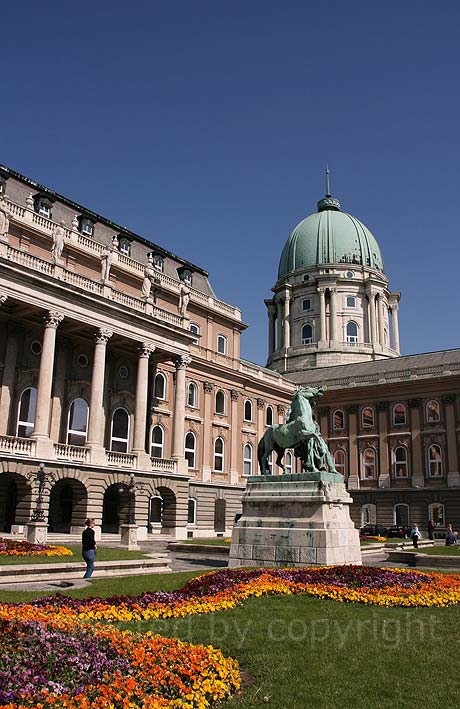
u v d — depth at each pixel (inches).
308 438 976.3
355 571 735.7
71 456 1587.1
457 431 2620.6
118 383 1935.3
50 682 290.0
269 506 950.4
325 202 4421.8
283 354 3836.1
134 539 1349.7
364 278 3860.7
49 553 985.5
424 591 657.0
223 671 364.8
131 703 290.7
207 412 2321.6
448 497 2573.8
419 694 354.0
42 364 1545.3
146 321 1829.5
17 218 1649.9
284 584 674.2
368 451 2861.7
